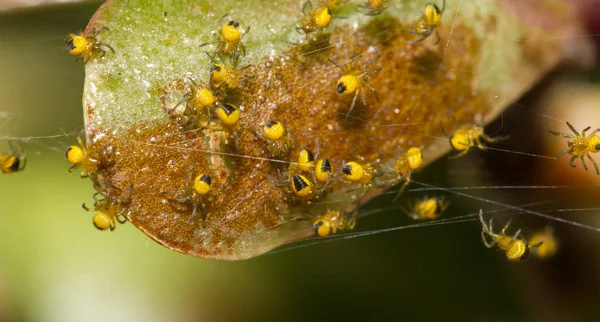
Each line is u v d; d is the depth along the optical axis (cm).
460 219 12
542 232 11
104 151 10
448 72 11
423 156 11
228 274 12
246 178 11
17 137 11
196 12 10
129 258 12
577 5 11
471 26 11
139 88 10
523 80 11
